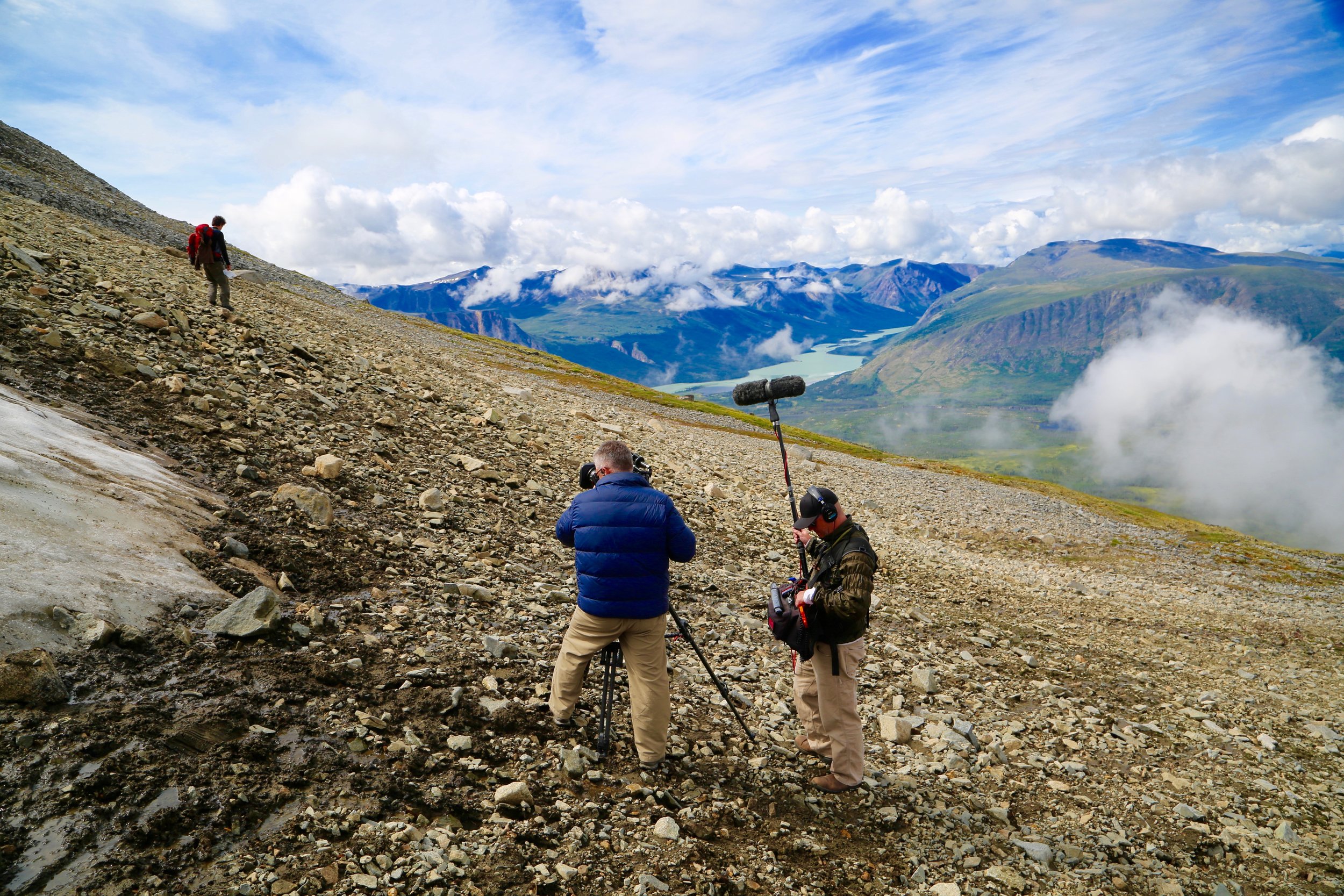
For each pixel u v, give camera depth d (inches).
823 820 224.4
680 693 292.7
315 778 169.5
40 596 172.6
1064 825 253.8
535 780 199.0
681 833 194.7
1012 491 2271.2
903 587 644.7
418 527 362.3
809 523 233.9
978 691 388.2
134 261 876.6
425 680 225.3
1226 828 267.3
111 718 157.0
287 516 298.2
